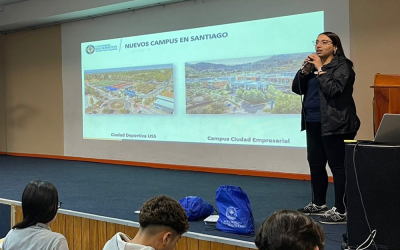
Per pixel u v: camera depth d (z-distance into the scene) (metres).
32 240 1.51
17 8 6.93
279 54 4.86
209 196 3.79
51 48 7.17
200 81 5.49
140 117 6.11
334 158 2.63
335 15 4.50
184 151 5.69
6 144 7.82
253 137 5.09
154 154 6.00
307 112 2.84
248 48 5.09
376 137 2.14
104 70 6.47
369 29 4.31
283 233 0.89
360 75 4.38
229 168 5.30
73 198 3.71
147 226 1.19
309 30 4.65
